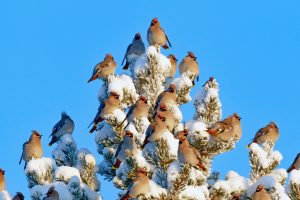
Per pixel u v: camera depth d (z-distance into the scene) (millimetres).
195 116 16875
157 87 16609
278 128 16781
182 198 13984
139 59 16688
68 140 16922
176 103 16750
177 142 14461
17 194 15734
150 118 16562
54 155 16938
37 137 16969
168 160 14406
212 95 16703
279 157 15555
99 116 16469
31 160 15797
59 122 18312
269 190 14469
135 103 15945
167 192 14000
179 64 18609
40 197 15109
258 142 16750
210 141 15328
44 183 15641
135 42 18594
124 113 16438
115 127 16328
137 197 13977
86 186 15227
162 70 16594
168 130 14766
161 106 15383
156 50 16672
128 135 15078
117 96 16406
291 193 14188
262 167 15445
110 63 17766
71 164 16859
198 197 14000
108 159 17391
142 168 14164
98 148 17906
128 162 14938
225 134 15258
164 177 14461
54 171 15836
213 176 17344
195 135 15297
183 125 16344
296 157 16766
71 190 15086
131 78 17188
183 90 16703
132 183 13984
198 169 15078
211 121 16766
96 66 17812
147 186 13961
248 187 15195
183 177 13922
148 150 14539
